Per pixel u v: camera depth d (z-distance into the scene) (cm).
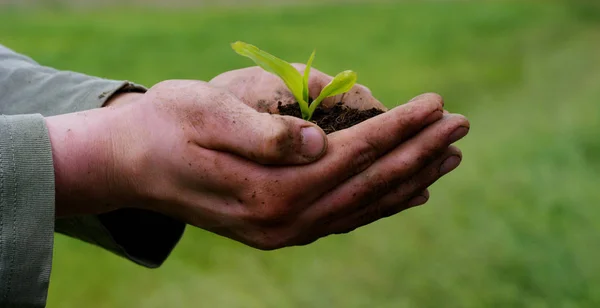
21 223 65
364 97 82
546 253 123
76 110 76
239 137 67
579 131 182
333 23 409
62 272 126
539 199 143
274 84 82
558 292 113
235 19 437
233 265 129
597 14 393
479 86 246
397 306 113
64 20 440
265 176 68
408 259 127
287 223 70
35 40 334
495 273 119
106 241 78
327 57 291
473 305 112
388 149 69
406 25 394
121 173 69
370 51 308
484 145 184
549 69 265
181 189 69
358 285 120
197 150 68
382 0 563
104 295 118
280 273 126
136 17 465
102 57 292
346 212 70
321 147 67
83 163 69
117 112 70
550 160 165
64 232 79
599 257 121
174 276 124
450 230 136
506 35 346
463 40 335
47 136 67
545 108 212
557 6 434
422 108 68
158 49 316
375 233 141
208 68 269
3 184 65
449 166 71
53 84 78
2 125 67
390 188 70
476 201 147
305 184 68
